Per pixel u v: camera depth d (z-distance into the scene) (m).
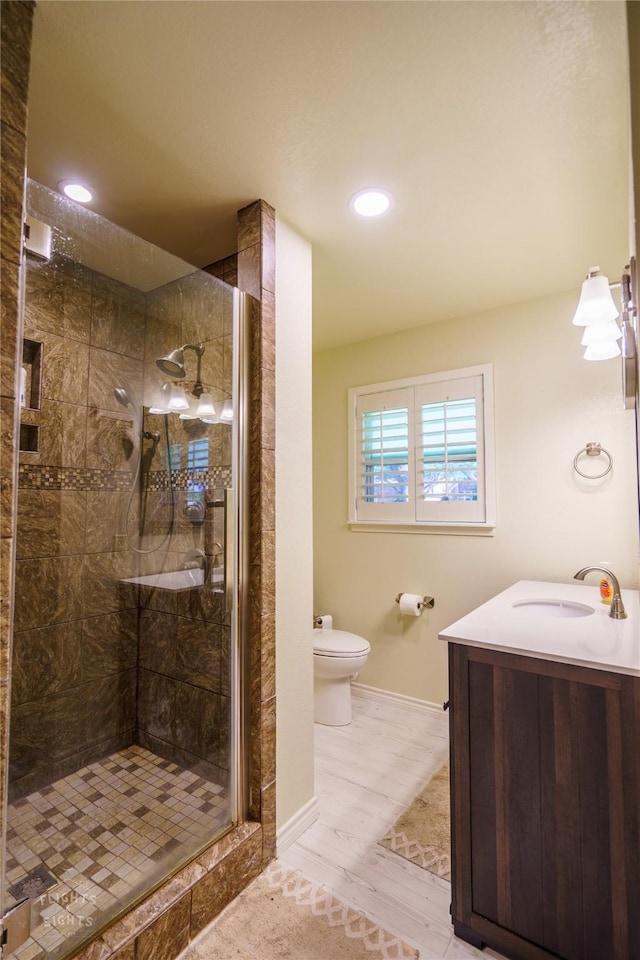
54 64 1.13
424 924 1.37
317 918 1.38
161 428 1.87
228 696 1.66
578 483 2.36
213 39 1.08
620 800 1.12
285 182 1.58
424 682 2.78
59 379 1.76
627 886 1.10
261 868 1.56
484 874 1.29
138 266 1.71
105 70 1.15
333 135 1.37
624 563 2.24
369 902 1.44
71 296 1.75
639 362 0.81
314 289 2.38
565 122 1.32
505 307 2.58
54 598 1.79
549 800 1.21
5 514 0.95
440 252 2.04
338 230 1.87
